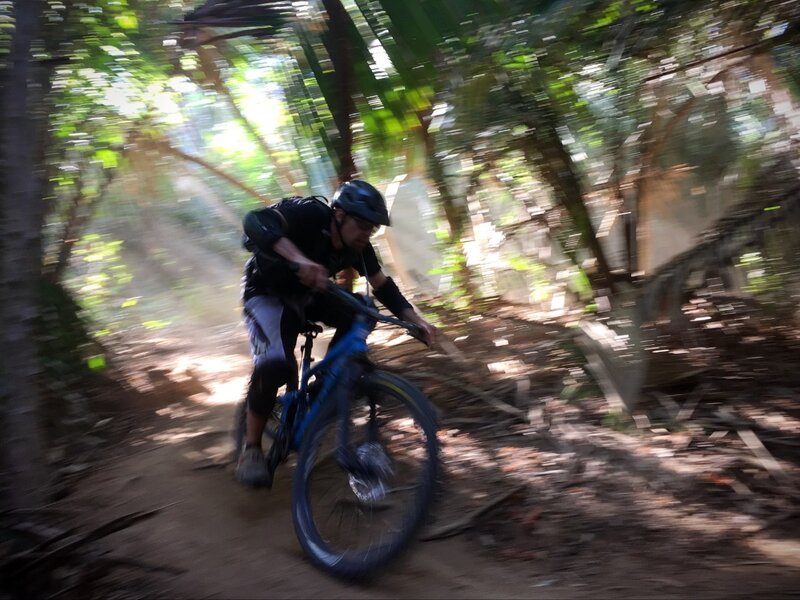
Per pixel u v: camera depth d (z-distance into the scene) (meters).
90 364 5.43
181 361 6.45
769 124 5.08
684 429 3.99
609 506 3.40
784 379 4.37
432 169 5.43
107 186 6.29
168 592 2.83
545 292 5.97
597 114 4.93
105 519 3.42
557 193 5.18
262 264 3.36
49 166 5.35
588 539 3.17
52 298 5.30
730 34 4.64
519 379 4.78
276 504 3.55
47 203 5.32
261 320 3.39
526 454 3.91
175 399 5.51
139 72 5.81
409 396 3.00
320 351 5.30
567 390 4.51
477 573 2.97
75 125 5.73
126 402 5.36
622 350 4.34
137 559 3.05
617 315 4.55
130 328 7.23
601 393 4.43
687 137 5.12
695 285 4.57
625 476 3.62
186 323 7.61
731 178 5.21
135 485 3.82
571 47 4.39
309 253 3.31
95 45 5.42
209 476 3.87
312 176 5.86
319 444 3.17
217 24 5.09
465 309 6.18
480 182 5.71
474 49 4.41
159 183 6.91
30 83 3.47
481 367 5.10
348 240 3.29
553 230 5.44
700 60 4.67
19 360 3.24
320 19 4.87
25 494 3.22
